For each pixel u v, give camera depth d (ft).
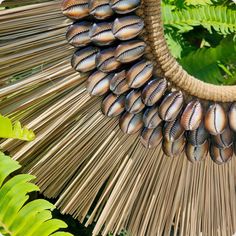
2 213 1.64
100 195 1.99
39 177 1.86
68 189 1.89
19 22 1.76
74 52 1.78
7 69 1.78
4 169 1.65
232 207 2.05
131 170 1.91
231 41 2.28
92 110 1.84
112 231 1.95
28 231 1.64
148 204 1.96
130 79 1.76
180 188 1.98
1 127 1.60
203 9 2.21
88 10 1.72
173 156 1.89
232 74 2.28
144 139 1.84
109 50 1.75
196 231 2.03
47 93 1.81
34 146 1.84
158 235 1.99
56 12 1.76
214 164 1.97
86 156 1.88
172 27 2.19
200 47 2.29
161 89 1.78
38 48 1.78
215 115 1.83
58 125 1.84
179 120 1.82
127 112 1.81
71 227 2.10
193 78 1.80
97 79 1.78
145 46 1.74
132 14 1.72
